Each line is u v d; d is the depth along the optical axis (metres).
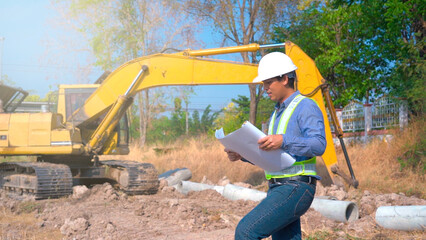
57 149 9.75
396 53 17.61
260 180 11.45
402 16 14.77
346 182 9.00
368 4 17.06
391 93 14.39
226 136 2.57
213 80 9.66
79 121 10.05
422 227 5.18
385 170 11.05
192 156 15.06
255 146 2.55
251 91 22.75
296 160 2.65
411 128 12.44
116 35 24.31
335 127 9.06
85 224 5.75
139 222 6.04
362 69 20.53
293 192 2.58
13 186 9.94
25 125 9.77
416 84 12.62
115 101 10.02
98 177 10.58
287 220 2.57
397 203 6.95
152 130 35.22
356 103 16.58
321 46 21.73
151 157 16.53
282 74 2.73
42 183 8.80
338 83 21.48
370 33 18.20
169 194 9.59
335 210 6.05
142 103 26.23
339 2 17.77
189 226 5.70
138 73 9.95
